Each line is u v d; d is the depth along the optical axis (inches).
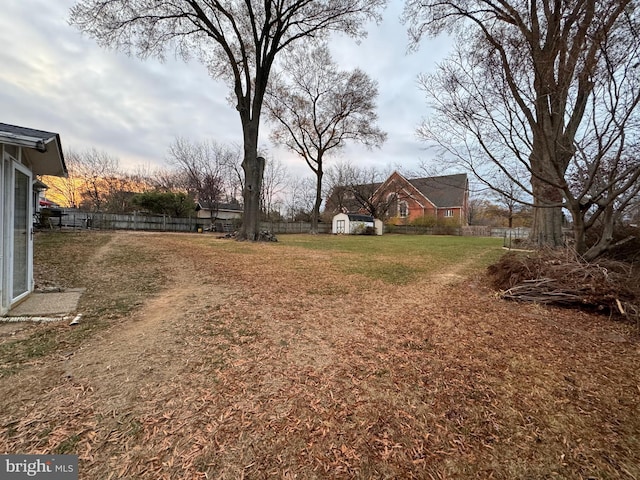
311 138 1046.4
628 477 59.5
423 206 1400.1
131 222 832.9
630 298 158.1
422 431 71.8
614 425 75.1
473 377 97.0
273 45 557.0
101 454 61.6
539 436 70.8
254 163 579.2
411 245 615.8
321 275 259.4
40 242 378.0
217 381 90.1
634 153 174.1
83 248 350.0
